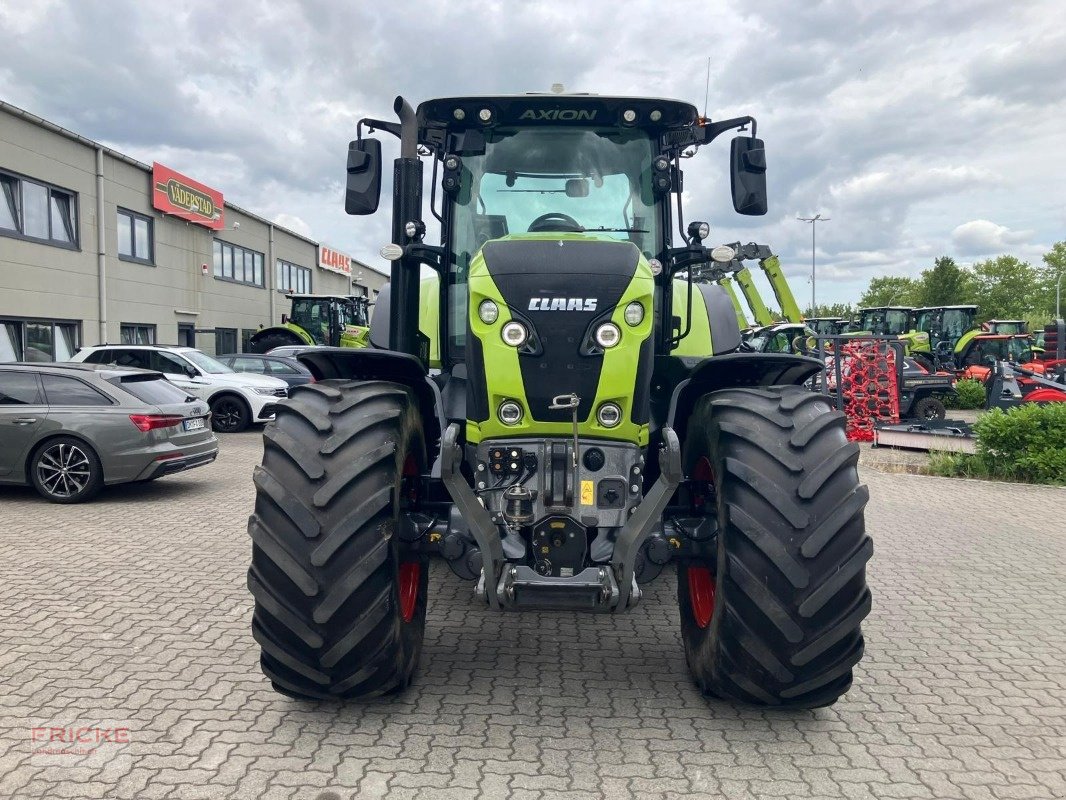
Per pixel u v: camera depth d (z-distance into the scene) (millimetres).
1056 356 19500
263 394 16312
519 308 3543
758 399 3586
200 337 27562
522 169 4543
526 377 3541
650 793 2996
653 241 4559
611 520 3557
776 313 22562
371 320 5336
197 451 9734
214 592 5523
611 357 3521
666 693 3918
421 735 3436
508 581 3404
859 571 3234
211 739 3385
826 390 14930
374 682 3412
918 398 18234
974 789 3064
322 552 3166
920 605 5465
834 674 3312
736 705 3779
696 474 4043
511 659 4371
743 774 3145
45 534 7344
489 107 4438
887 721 3652
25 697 3805
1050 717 3717
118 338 22047
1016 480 10703
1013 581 6051
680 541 3713
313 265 39250
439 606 5332
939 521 8211
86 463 8906
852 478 3340
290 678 3377
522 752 3297
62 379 9133
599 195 4551
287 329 25453
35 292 18547
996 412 11195
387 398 3547
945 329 29328
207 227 27547
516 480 3588
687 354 4871
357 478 3260
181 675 4074
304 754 3262
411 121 4133
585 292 3543
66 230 20016
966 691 4012
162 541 7074
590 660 4363
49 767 3152
